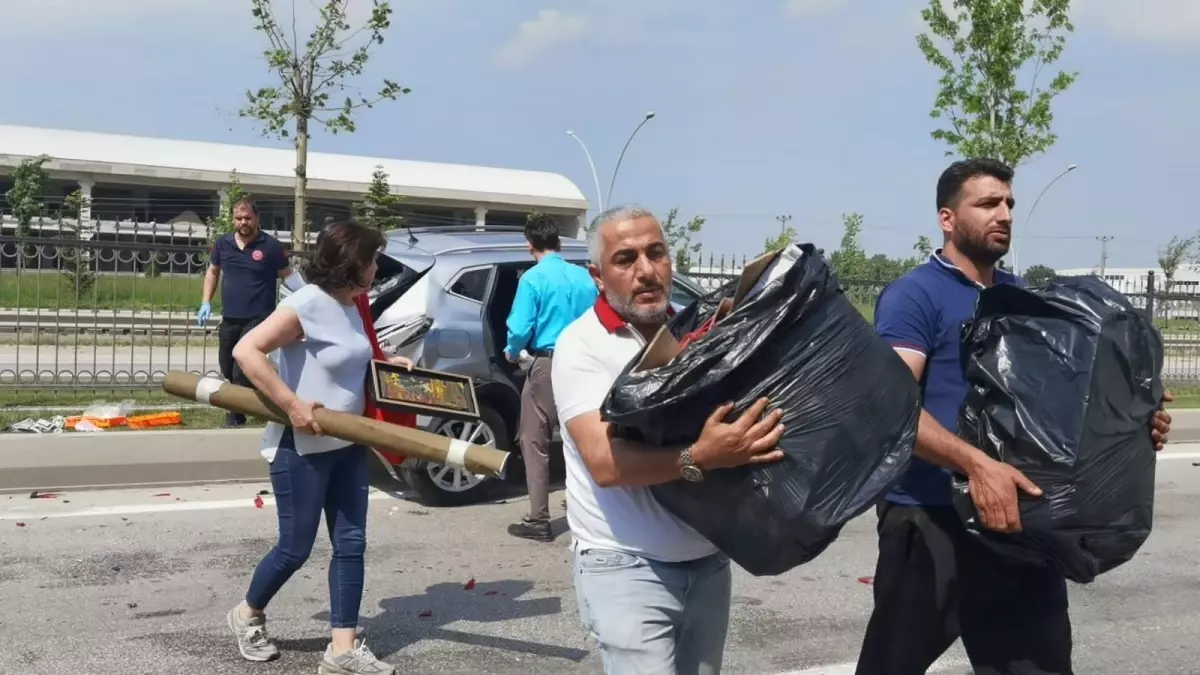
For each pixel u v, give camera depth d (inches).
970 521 124.0
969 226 136.6
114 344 417.7
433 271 306.0
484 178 2331.4
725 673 185.6
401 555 259.0
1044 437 119.6
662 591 112.7
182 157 1995.6
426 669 185.5
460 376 182.4
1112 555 121.0
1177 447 461.4
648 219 113.9
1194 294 592.1
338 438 164.7
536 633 205.2
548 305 269.6
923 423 123.9
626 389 100.4
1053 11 748.6
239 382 319.9
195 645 193.0
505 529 286.7
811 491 99.7
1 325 402.0
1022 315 126.8
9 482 305.9
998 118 761.0
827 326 102.8
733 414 100.0
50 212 1441.9
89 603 214.8
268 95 609.0
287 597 222.5
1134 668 195.3
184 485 325.4
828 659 193.8
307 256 394.9
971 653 134.1
